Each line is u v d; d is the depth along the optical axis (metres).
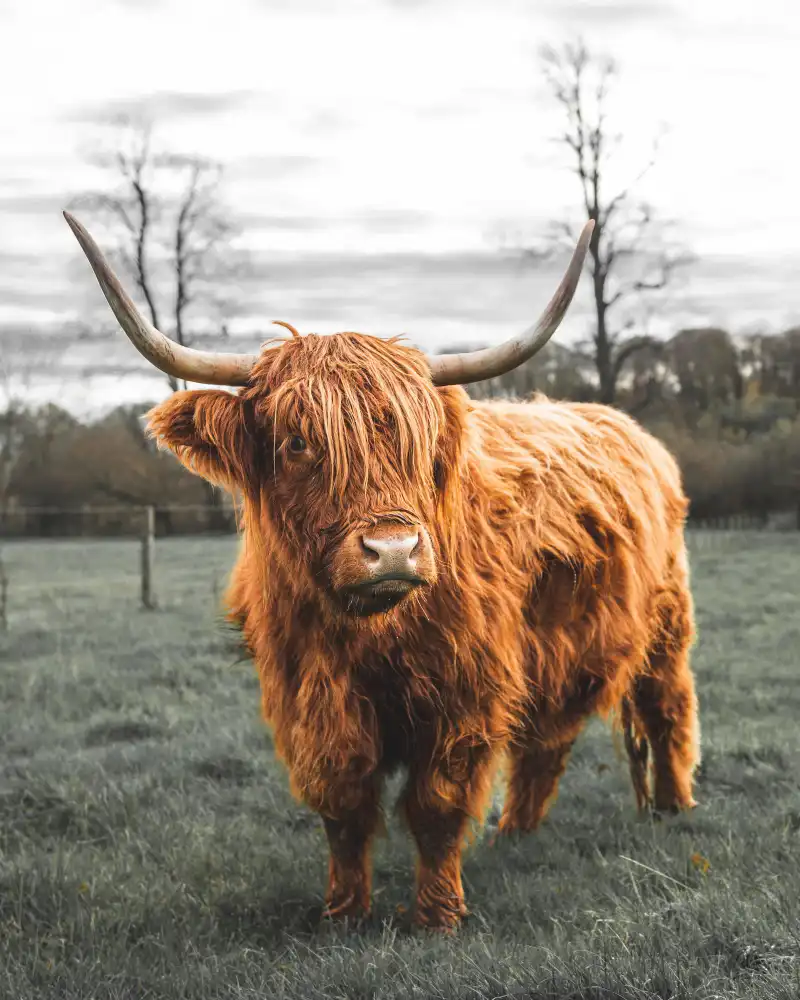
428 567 4.00
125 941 4.38
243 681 10.44
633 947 3.75
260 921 4.75
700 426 42.75
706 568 22.38
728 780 6.98
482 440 5.16
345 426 4.09
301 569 4.30
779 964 3.53
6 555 29.67
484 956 3.88
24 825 6.21
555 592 5.19
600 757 7.66
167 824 5.95
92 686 10.24
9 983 3.93
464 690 4.66
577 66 33.50
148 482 40.44
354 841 4.77
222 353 4.46
